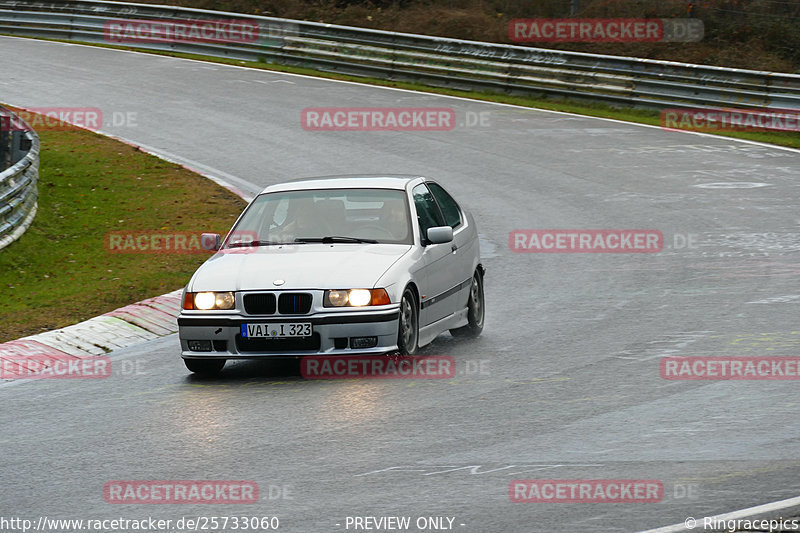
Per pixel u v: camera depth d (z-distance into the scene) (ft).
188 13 355.15
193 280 98.99
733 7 347.97
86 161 219.41
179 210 186.80
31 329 120.47
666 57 331.57
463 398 87.30
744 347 102.42
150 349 113.19
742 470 67.21
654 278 140.36
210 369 100.27
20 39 379.55
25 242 161.38
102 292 137.90
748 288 131.13
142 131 251.39
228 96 292.20
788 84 258.78
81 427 83.25
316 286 95.30
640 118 277.64
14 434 82.07
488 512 60.80
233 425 81.56
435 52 317.42
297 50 338.95
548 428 78.13
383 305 95.30
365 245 102.99
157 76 317.42
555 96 300.81
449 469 69.05
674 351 102.01
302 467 70.38
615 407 83.41
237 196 196.65
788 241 159.12
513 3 379.35
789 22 340.59
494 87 308.60
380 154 232.12
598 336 110.22
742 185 203.31
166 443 77.46
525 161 227.40
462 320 112.88
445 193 119.65
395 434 77.51
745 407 82.33
